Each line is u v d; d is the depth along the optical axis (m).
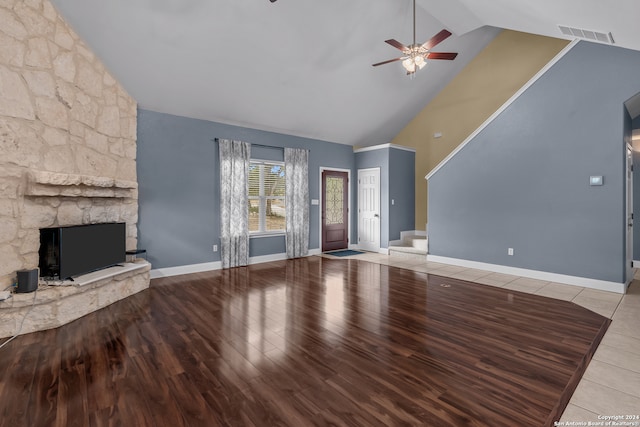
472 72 6.75
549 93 4.57
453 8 4.73
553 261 4.59
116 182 3.89
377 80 6.00
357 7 4.52
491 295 3.99
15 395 1.93
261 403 1.86
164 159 4.90
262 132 6.07
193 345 2.61
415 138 7.69
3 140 2.81
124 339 2.72
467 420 1.70
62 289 3.03
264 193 6.26
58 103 3.28
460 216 5.64
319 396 1.92
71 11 3.34
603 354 2.44
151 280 4.72
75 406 1.83
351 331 2.89
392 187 7.12
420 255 6.33
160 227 4.89
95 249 3.59
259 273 5.21
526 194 4.83
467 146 5.49
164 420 1.71
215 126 5.46
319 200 7.06
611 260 4.09
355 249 7.75
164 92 4.57
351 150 7.70
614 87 4.03
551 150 4.56
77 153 3.52
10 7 2.86
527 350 2.51
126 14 3.53
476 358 2.39
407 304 3.65
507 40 6.31
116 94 4.14
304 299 3.84
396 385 2.04
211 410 1.79
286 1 4.04
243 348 2.55
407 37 5.34
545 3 3.06
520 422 1.69
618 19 2.81
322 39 4.73
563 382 2.06
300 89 5.46
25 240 2.99
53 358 2.39
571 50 4.36
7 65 2.84
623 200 3.99
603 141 4.12
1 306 2.71
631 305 3.56
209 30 3.99
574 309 3.46
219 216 5.53
